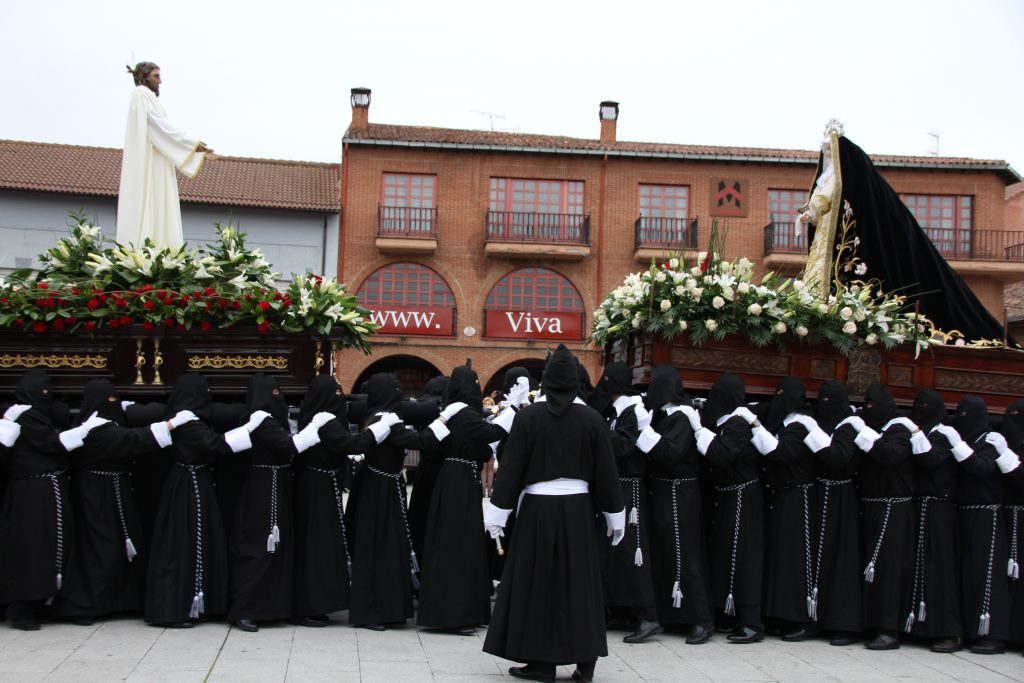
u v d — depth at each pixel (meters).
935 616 7.30
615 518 5.95
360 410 8.45
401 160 28.45
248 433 6.99
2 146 27.72
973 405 7.73
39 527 6.77
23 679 5.43
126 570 7.14
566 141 29.69
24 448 6.84
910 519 7.41
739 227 28.77
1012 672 6.65
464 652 6.56
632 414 7.20
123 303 7.18
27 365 7.29
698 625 7.20
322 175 29.48
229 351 7.42
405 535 7.44
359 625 7.23
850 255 9.15
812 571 7.40
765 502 7.75
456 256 28.52
